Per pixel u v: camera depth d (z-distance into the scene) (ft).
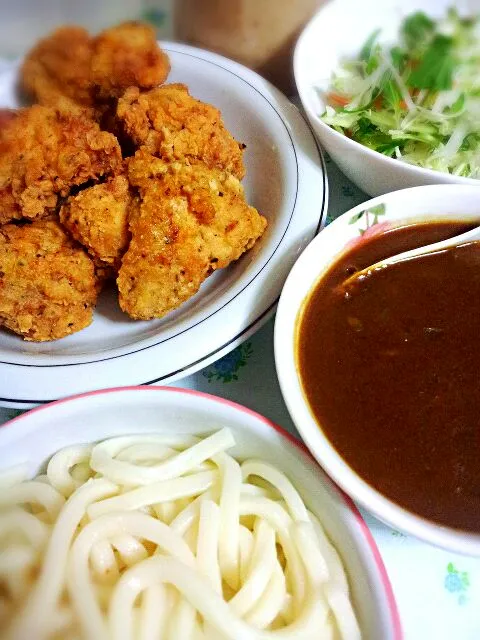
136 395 0.62
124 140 0.87
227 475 0.62
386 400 0.61
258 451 0.63
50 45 0.80
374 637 0.52
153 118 0.83
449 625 0.59
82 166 0.80
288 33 0.95
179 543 0.58
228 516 0.60
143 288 0.75
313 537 0.58
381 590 0.52
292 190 0.81
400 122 0.87
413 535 0.53
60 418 0.61
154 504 0.63
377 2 0.90
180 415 0.63
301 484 0.61
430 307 0.66
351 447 0.59
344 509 0.56
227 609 0.54
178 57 0.95
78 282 0.78
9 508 0.62
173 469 0.62
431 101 0.87
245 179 0.91
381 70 0.89
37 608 0.55
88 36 0.80
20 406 0.69
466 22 0.89
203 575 0.56
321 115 0.88
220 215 0.77
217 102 0.95
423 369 0.63
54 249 0.79
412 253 0.69
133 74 0.86
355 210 0.68
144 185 0.78
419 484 0.57
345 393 0.62
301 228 0.77
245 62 1.00
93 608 0.55
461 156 0.84
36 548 0.59
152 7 0.85
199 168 0.80
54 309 0.77
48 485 0.63
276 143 0.87
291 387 0.60
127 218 0.79
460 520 0.55
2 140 0.80
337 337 0.65
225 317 0.71
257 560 0.59
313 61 0.90
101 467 0.62
